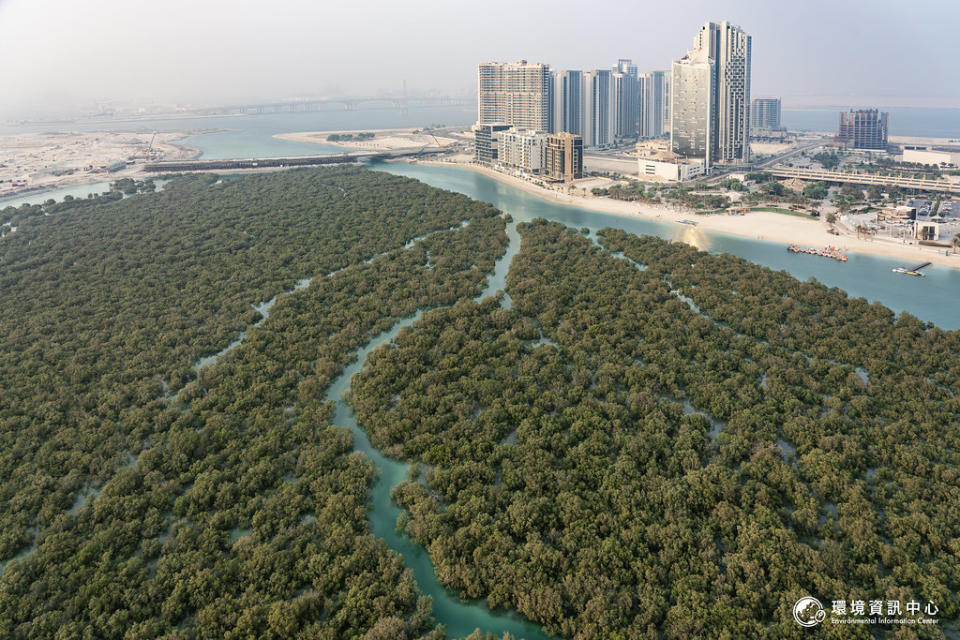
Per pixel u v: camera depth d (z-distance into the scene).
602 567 167.62
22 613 156.88
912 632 142.62
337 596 163.00
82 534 186.38
